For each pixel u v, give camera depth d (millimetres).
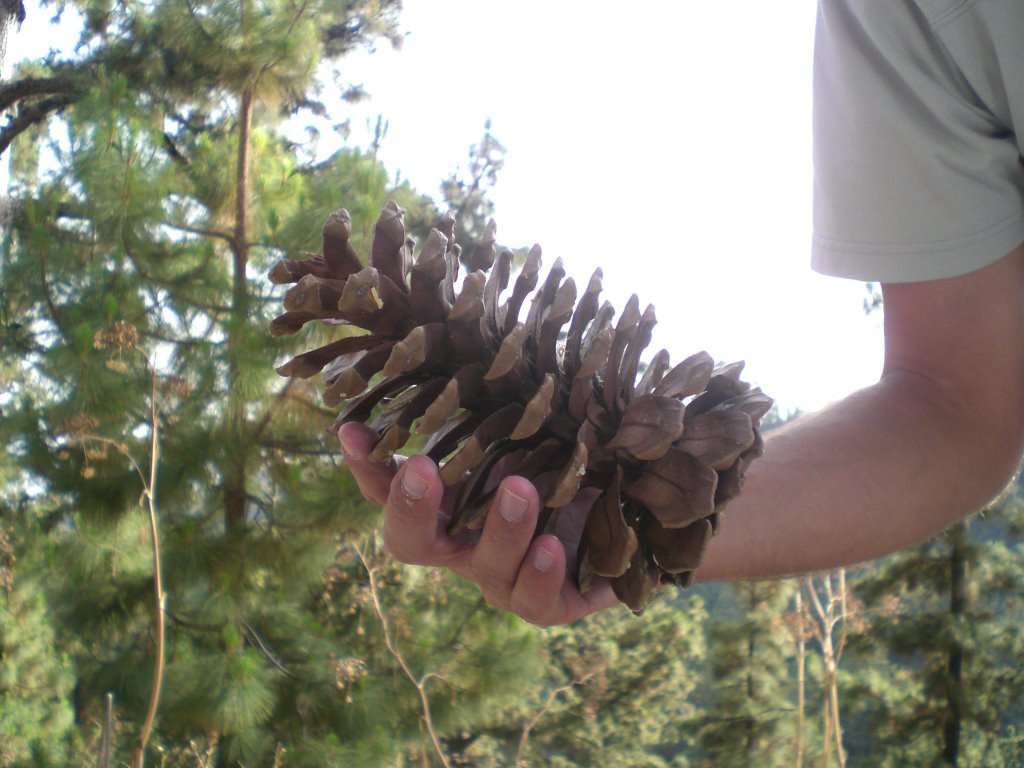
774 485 993
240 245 5027
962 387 1062
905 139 1049
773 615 12062
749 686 12383
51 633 6738
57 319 4758
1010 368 1053
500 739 11617
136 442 4668
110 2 7504
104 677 4926
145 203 4750
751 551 950
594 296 742
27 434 4664
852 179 1102
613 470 715
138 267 4863
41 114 7824
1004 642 11516
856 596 11750
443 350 679
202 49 5375
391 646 5328
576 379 690
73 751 6199
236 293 4848
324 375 755
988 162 1023
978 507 1093
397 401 732
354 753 4973
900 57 1034
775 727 11969
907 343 1110
